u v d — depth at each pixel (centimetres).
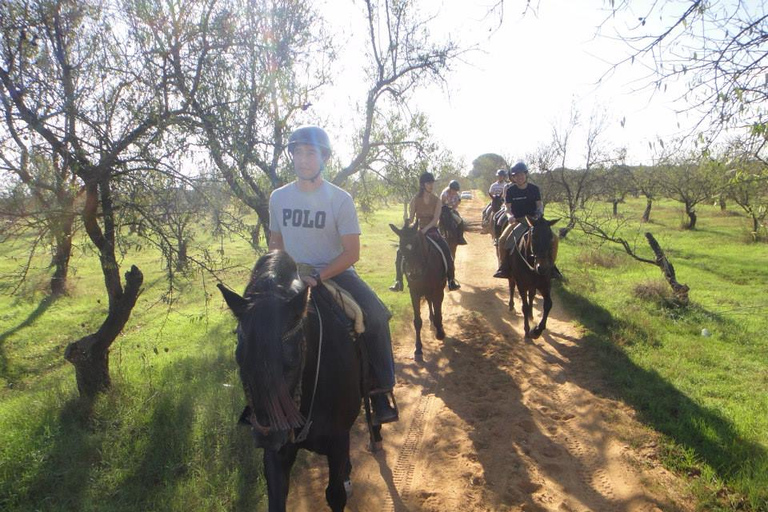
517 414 523
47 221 434
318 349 277
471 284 1213
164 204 464
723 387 553
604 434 472
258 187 655
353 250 313
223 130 497
